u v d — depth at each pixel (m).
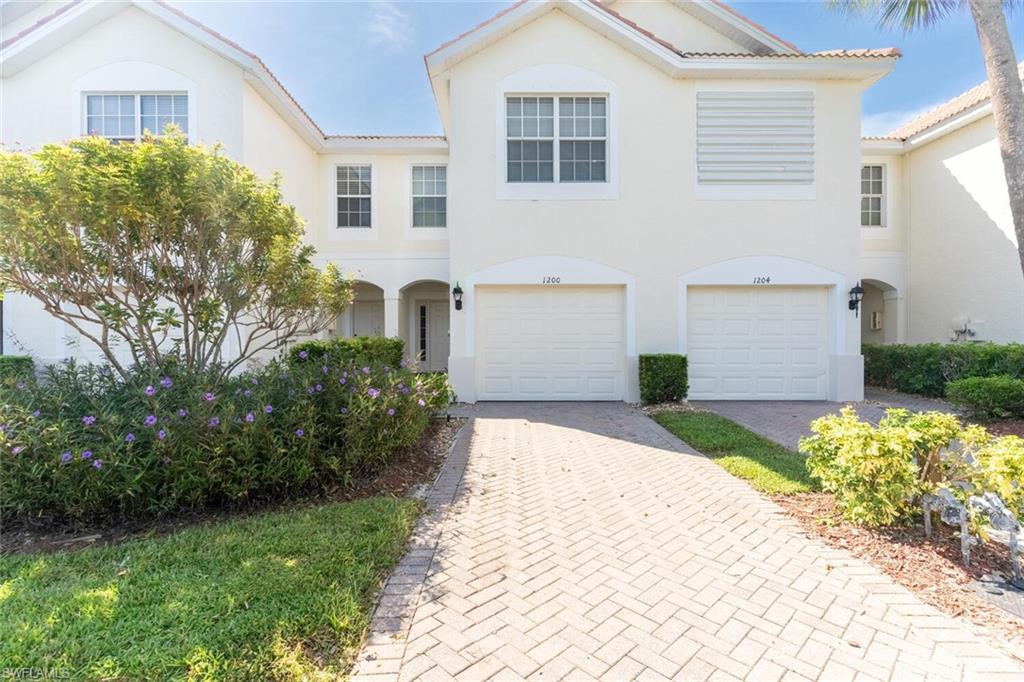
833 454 4.40
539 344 10.60
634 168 10.38
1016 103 6.08
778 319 10.55
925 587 3.20
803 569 3.44
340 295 7.23
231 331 10.32
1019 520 3.54
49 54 10.39
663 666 2.49
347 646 2.58
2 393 4.26
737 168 10.38
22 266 4.81
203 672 2.33
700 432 7.38
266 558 3.39
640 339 10.42
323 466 4.72
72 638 2.54
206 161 5.19
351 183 14.30
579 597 3.09
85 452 3.80
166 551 3.48
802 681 2.39
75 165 4.56
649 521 4.27
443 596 3.07
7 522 3.91
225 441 4.20
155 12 10.02
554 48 10.29
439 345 16.77
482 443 7.04
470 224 10.34
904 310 14.02
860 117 10.38
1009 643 2.66
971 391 8.05
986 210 11.78
